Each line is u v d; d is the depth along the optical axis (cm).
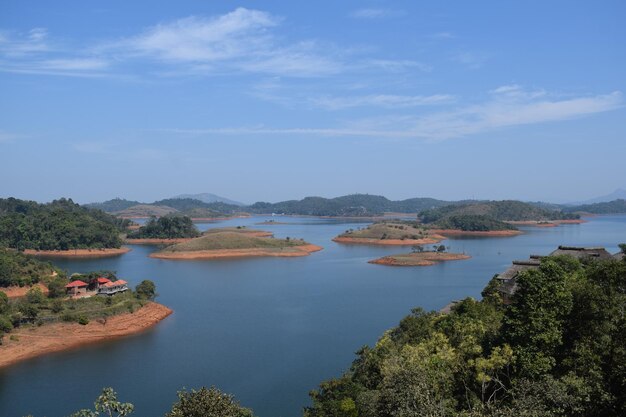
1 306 10006
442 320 6488
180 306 12788
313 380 7512
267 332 10144
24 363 8438
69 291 12875
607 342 4025
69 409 6594
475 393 4456
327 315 11606
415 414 3662
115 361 8462
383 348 6019
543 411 3341
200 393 3794
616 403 3484
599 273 5253
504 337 4631
